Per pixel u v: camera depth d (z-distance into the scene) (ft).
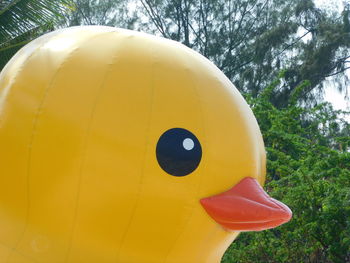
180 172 17.60
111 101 17.72
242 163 18.40
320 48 80.94
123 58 18.34
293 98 48.85
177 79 18.31
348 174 33.53
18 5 31.30
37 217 17.81
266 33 85.30
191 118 17.95
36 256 17.88
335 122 53.36
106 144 17.42
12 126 18.07
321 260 33.65
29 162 17.72
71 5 31.96
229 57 94.17
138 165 17.42
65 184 17.46
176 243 17.88
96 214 17.46
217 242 18.45
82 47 18.54
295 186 35.60
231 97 18.89
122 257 17.81
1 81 19.33
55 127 17.66
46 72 18.33
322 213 31.78
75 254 17.76
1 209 18.17
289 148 43.37
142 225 17.54
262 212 17.44
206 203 17.74
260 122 46.83
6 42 32.73
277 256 33.65
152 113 17.72
